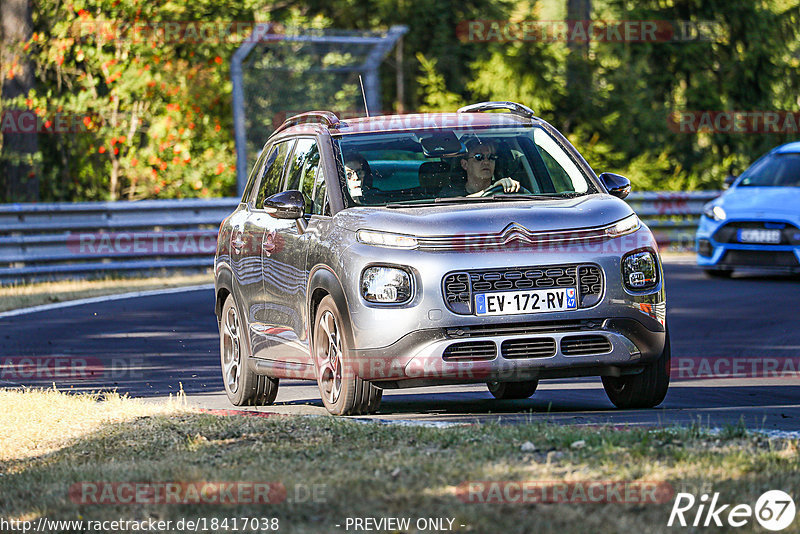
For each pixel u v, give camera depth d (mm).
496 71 92062
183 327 42250
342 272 22812
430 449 17969
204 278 61094
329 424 20609
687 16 104250
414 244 22375
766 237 50688
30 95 78875
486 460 16750
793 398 26109
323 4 102750
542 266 22344
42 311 48281
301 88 86312
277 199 24703
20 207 59875
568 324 22453
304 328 24453
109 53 82188
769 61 105938
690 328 38938
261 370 26672
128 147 83250
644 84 97125
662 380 23641
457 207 23297
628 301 22672
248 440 19859
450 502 14664
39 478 18188
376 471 16531
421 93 101312
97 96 85312
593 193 24844
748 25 104625
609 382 24766
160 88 80812
